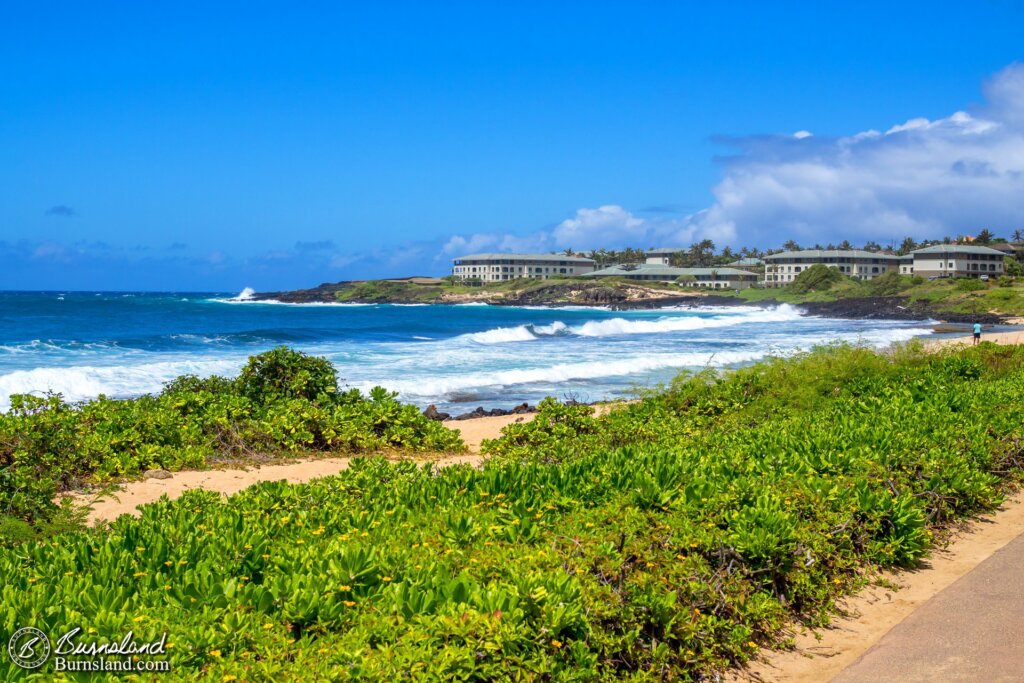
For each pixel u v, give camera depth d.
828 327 67.00
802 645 5.65
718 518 6.46
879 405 13.24
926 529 7.50
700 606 5.45
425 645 4.29
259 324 65.50
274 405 14.09
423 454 13.35
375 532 6.15
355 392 15.28
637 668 4.93
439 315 94.62
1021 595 6.14
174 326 60.88
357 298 156.12
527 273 190.12
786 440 9.66
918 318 85.06
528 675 4.35
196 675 3.95
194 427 12.25
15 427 10.15
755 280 173.12
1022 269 143.88
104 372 26.14
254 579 5.25
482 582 5.10
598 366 30.36
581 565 5.37
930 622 5.73
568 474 7.86
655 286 157.38
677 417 15.04
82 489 9.81
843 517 6.97
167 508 6.98
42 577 5.05
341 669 4.04
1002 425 10.67
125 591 4.80
